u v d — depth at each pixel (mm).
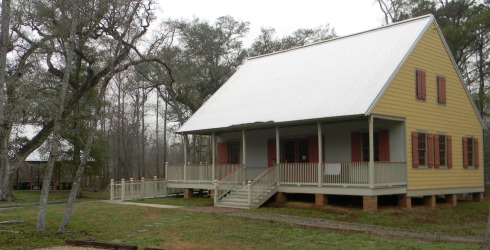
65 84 16125
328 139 25281
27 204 29516
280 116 23750
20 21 24141
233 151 31203
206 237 14672
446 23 36688
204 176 27875
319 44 29984
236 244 13461
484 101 37188
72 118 34125
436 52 25375
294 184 23156
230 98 29969
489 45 36438
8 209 24547
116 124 59500
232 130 27328
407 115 22656
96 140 41594
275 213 20547
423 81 23969
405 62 22922
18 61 26641
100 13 19453
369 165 20312
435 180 24156
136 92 57406
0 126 16844
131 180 28969
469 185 26969
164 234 15273
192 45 45531
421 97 23656
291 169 23422
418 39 23797
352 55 25938
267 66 31750
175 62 41969
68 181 53219
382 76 22094
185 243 13367
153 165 76062
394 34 25422
